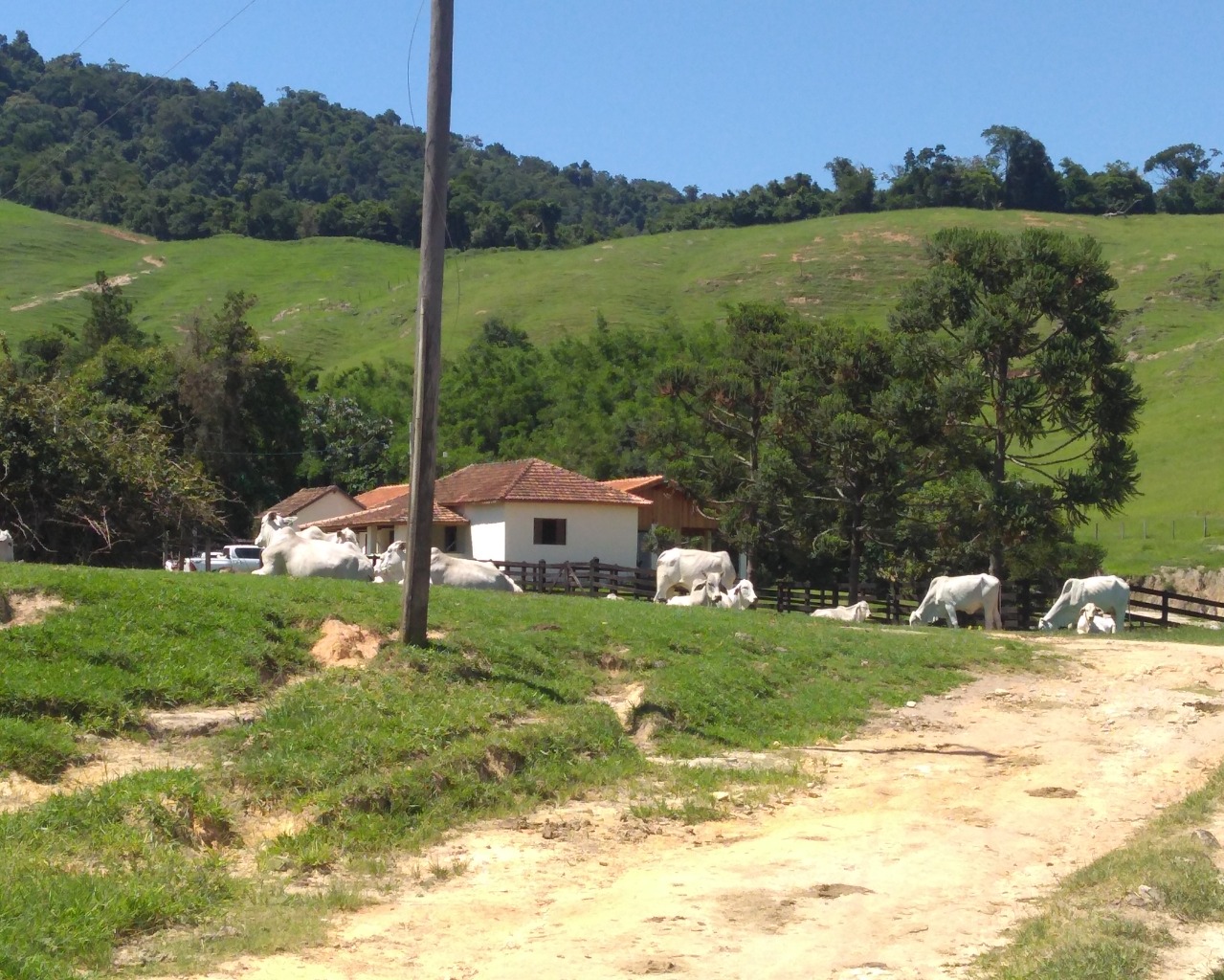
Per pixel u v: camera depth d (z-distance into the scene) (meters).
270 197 158.25
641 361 77.12
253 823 10.34
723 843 10.91
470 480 49.12
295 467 66.25
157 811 9.65
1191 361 86.75
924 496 42.28
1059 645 22.20
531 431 72.25
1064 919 8.62
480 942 8.25
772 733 15.21
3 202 146.75
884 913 8.96
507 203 182.75
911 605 38.25
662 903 9.05
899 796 12.62
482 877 9.74
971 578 28.52
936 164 158.25
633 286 118.38
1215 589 46.66
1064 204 150.38
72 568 15.62
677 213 165.25
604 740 13.49
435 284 14.28
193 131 182.25
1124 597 29.27
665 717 14.71
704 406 46.19
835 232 134.88
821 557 48.91
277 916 8.54
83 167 154.75
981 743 15.26
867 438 39.31
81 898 8.09
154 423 31.95
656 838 10.99
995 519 36.22
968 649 20.64
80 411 29.52
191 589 14.58
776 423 41.88
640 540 50.97
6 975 6.89
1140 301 105.12
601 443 63.66
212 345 63.50
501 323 94.94
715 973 7.67
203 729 11.62
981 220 137.25
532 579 38.75
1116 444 37.00
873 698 17.31
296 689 12.79
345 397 72.06
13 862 8.54
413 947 8.13
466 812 11.22
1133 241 127.44
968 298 38.84
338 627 14.42
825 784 13.12
